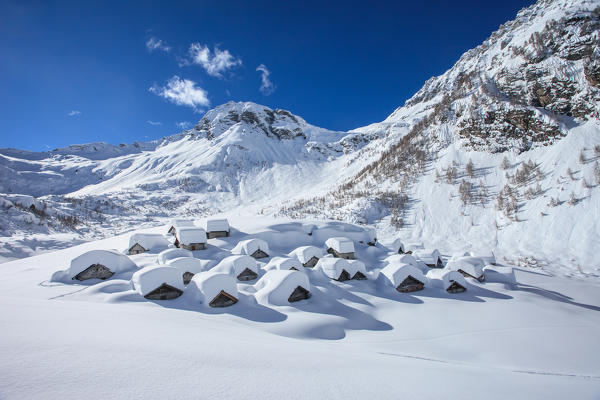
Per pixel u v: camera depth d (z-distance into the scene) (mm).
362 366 9859
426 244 87188
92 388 4887
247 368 7246
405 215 104250
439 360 20391
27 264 54656
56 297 32312
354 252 59625
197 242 56438
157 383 5465
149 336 10164
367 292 38906
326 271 43562
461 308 34812
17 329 8664
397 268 40875
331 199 147500
